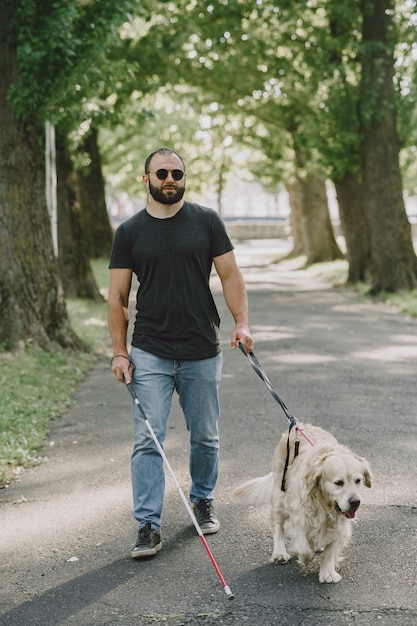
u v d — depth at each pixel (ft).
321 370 32.76
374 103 61.41
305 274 96.48
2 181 33.42
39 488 18.65
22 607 12.72
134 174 135.95
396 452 20.72
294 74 69.67
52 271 34.78
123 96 58.08
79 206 59.41
